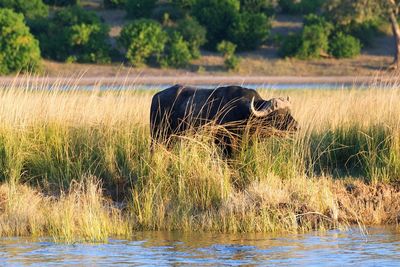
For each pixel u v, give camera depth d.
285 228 43.78
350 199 47.16
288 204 45.03
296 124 48.84
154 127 52.12
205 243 40.78
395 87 58.09
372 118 54.28
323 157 52.47
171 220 44.25
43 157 51.00
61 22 192.25
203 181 46.09
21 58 164.75
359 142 52.50
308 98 66.25
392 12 186.25
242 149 49.19
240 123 49.50
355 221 45.66
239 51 193.12
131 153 51.06
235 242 41.00
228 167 48.72
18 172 49.56
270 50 193.88
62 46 179.88
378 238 41.84
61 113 53.44
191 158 47.22
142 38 176.75
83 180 48.34
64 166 50.28
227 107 49.91
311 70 181.00
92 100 55.81
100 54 178.12
